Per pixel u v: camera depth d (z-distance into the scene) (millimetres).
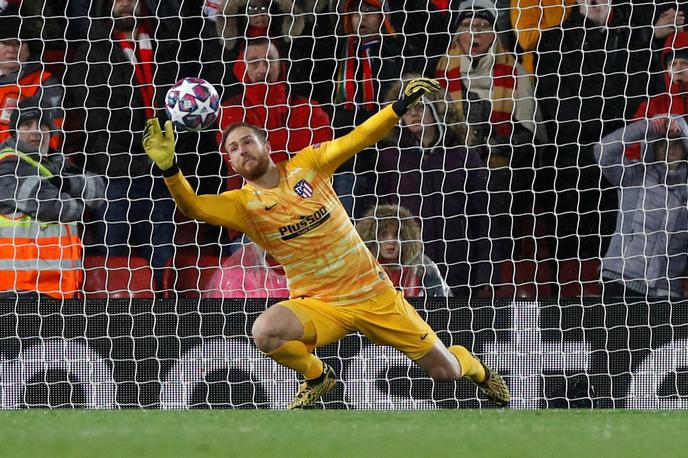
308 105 32531
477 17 32875
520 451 14625
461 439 15938
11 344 27156
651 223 31594
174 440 15656
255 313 27250
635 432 17172
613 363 27188
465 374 23297
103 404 27188
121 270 31281
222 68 32719
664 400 27188
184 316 27234
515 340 27328
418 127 31828
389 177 31797
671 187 31672
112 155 32156
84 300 27172
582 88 32812
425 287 29250
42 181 30969
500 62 32812
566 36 32938
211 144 32438
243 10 32969
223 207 20969
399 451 14516
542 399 27266
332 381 22859
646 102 32594
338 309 21641
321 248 21359
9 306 27156
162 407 27188
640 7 32812
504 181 32062
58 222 30875
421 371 27234
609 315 27234
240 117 32406
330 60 33062
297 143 32531
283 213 21125
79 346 27203
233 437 16062
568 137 32594
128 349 27219
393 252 29438
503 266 31766
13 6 32781
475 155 32000
